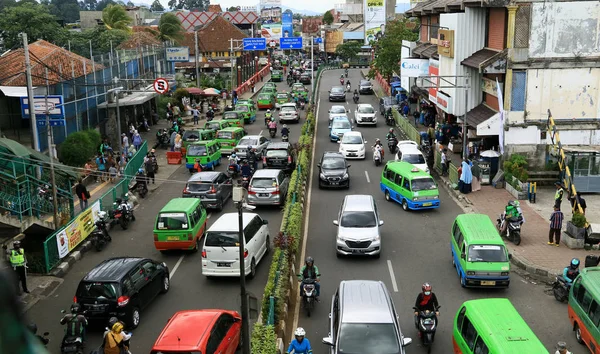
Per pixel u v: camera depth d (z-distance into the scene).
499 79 33.09
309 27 182.50
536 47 31.30
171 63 68.56
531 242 23.86
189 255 23.73
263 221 23.12
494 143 35.03
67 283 21.27
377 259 22.70
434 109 50.56
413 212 28.94
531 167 32.50
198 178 29.77
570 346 15.80
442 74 41.62
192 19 129.38
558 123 32.03
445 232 25.86
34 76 32.69
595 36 31.19
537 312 18.00
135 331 17.12
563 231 24.27
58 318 18.36
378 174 36.78
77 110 39.38
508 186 31.42
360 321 13.77
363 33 134.25
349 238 22.20
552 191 31.00
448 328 16.95
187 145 41.41
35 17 56.91
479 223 21.05
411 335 16.56
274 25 130.88
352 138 41.81
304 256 23.09
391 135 43.19
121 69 49.25
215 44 98.06
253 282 20.70
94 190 32.94
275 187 29.20
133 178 34.09
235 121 50.81
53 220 24.30
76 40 62.50
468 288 19.81
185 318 14.16
